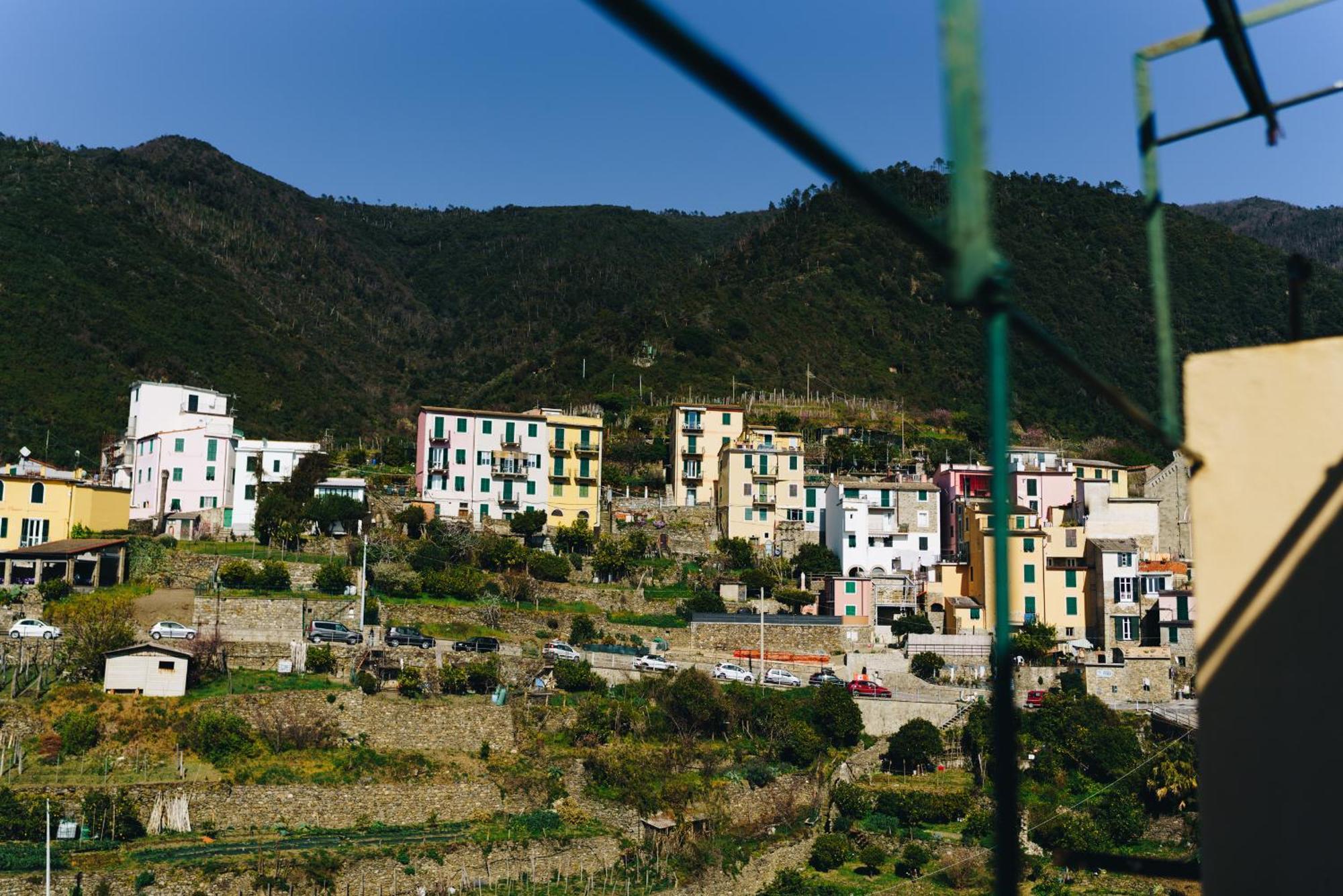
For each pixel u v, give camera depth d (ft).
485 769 231.50
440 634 285.84
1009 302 16.88
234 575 281.95
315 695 232.94
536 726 247.70
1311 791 29.32
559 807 228.84
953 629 334.85
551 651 279.08
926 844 229.86
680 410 424.46
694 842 219.41
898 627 326.85
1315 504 30.42
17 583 274.77
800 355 630.74
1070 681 295.48
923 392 627.05
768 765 248.93
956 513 375.66
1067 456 463.83
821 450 461.78
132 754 212.84
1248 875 29.76
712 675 286.46
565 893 203.72
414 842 206.39
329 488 349.82
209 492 348.79
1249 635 30.66
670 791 230.07
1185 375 32.53
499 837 212.64
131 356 588.91
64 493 309.22
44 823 192.03
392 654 257.55
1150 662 293.23
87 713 216.33
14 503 300.20
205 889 184.24
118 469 367.25
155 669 229.25
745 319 643.86
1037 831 231.91
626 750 241.76
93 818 195.21
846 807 242.99
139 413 368.27
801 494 395.55
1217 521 31.53
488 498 378.73
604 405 513.04
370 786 217.97
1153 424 26.81
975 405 614.34
